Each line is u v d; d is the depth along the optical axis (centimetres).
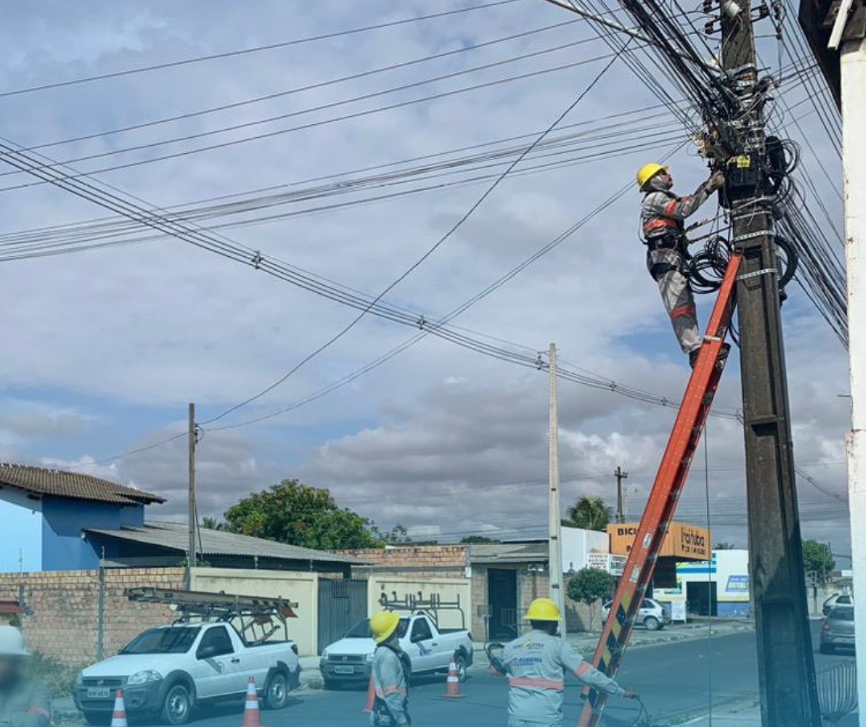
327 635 3372
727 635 5000
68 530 3859
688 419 984
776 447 1009
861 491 696
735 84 1063
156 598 2194
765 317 1025
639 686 2438
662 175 1102
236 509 5878
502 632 4472
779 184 1075
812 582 9050
